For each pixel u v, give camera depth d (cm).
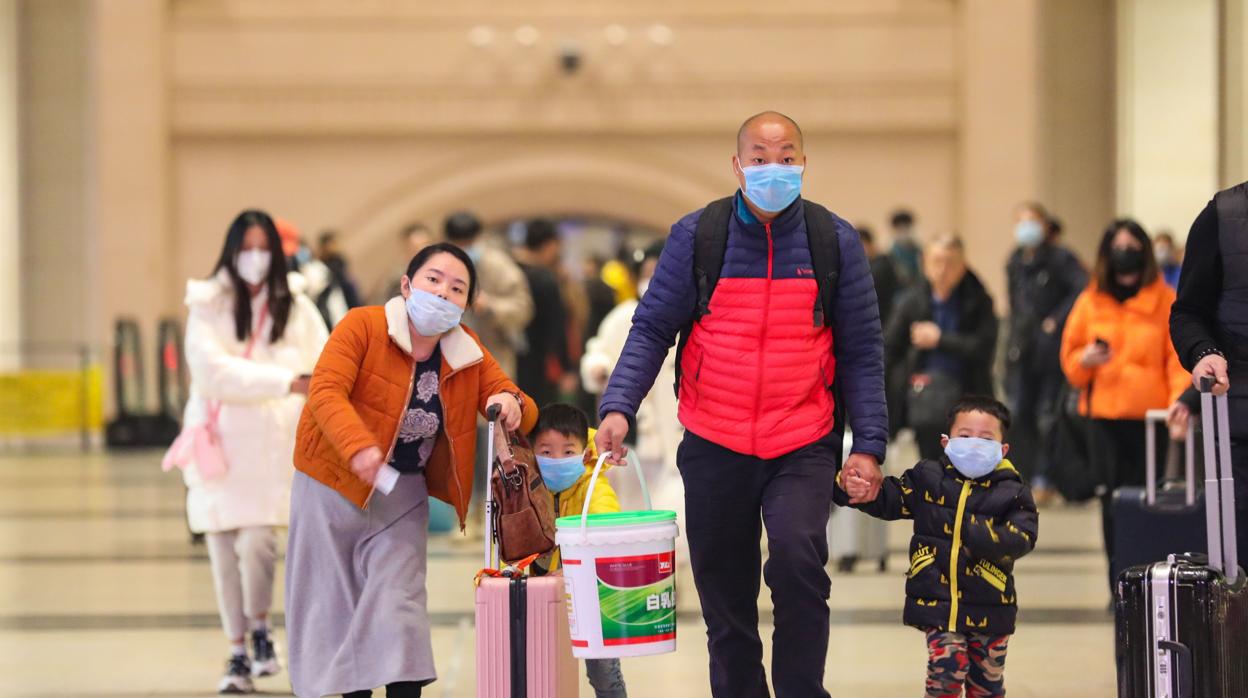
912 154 2322
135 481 1752
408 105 2322
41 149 2403
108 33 2291
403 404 555
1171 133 2239
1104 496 878
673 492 877
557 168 2330
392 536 558
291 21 2320
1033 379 1376
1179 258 1717
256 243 708
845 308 532
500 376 577
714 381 527
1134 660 512
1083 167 2305
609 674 587
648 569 512
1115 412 863
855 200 2322
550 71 2322
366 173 2334
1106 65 2297
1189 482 730
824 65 2317
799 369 526
